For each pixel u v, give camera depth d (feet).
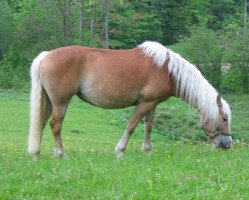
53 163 33.81
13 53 197.47
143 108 40.52
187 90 40.96
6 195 27.17
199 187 28.68
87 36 200.85
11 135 104.47
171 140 108.47
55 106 39.11
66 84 38.78
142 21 261.85
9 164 33.81
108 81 39.37
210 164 34.32
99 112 138.21
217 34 191.21
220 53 179.63
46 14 195.52
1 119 122.62
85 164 33.60
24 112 133.08
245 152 40.27
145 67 40.04
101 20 232.12
